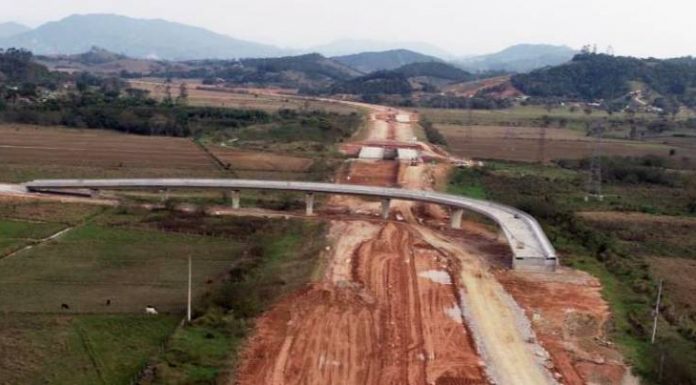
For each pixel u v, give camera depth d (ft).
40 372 174.50
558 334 212.64
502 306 233.35
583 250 303.27
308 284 243.81
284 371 180.96
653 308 234.58
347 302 231.30
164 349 187.11
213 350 188.75
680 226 377.71
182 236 308.19
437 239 318.65
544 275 266.98
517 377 183.83
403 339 204.74
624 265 282.36
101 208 349.61
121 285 242.37
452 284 254.06
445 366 188.44
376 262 275.59
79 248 284.61
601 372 187.73
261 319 213.46
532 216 351.67
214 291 228.22
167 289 239.91
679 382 181.06
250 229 322.75
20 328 200.64
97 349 188.75
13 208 341.00
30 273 251.19
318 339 201.77
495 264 280.92
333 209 378.73
